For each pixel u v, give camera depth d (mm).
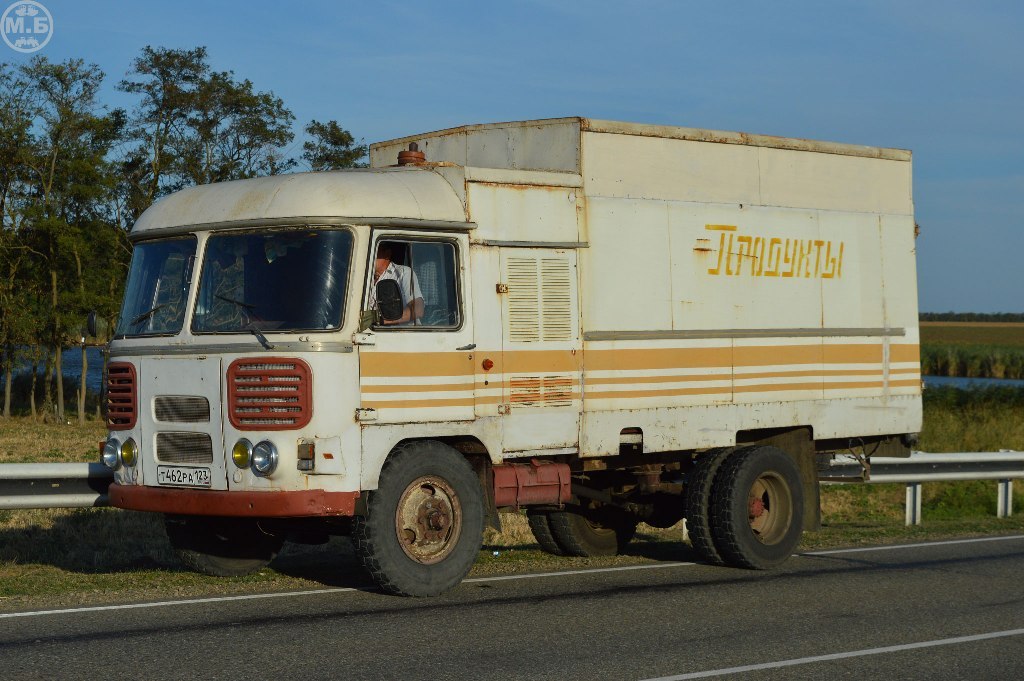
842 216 12680
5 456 22562
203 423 9133
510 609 8812
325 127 47750
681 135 11336
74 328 42094
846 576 10648
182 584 9859
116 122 44750
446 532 9453
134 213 45375
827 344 12430
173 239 9656
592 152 10695
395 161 12062
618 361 10719
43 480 10734
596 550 12367
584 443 10445
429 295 9539
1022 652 7598
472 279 9797
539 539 12414
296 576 10453
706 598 9398
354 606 8859
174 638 7645
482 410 9773
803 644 7738
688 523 11289
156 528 13219
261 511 8789
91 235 42750
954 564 11438
